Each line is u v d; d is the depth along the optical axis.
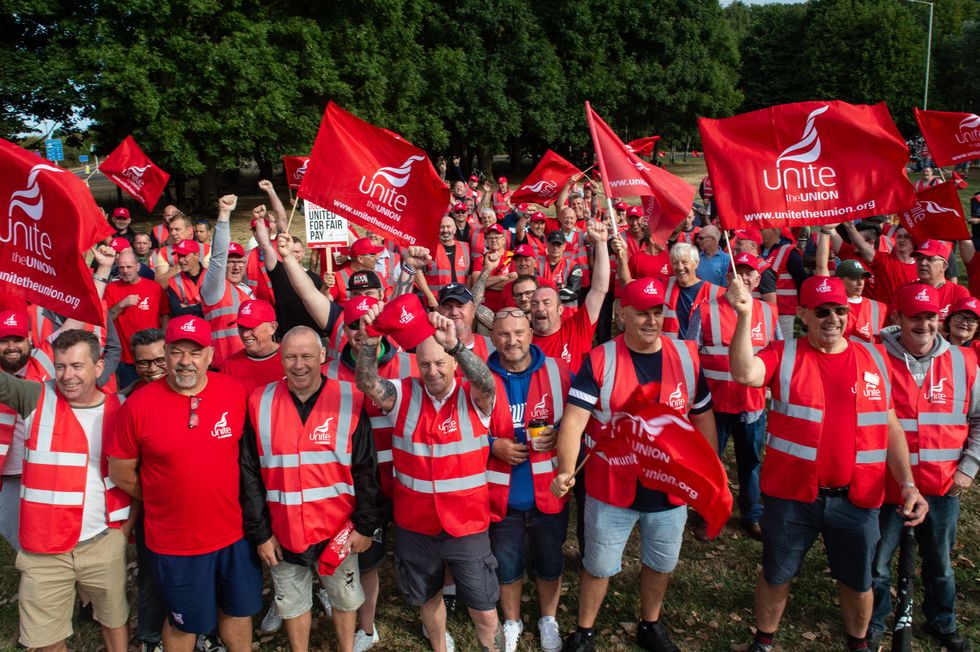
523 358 4.52
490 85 37.72
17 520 4.39
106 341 5.67
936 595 4.73
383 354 4.92
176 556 4.02
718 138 4.79
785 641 4.88
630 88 43.22
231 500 4.10
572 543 6.11
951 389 4.51
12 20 23.97
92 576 4.20
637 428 4.08
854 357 4.27
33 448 4.06
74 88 22.41
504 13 38.66
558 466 4.23
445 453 4.12
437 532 4.20
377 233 5.59
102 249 5.74
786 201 4.69
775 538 4.36
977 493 6.64
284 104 24.00
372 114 28.55
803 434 4.23
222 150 24.42
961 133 7.36
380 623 5.12
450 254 9.76
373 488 4.21
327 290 8.16
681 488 4.02
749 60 70.44
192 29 23.80
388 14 29.25
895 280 7.45
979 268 7.35
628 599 5.34
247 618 4.34
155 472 3.98
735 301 4.13
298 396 4.21
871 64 60.81
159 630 4.55
